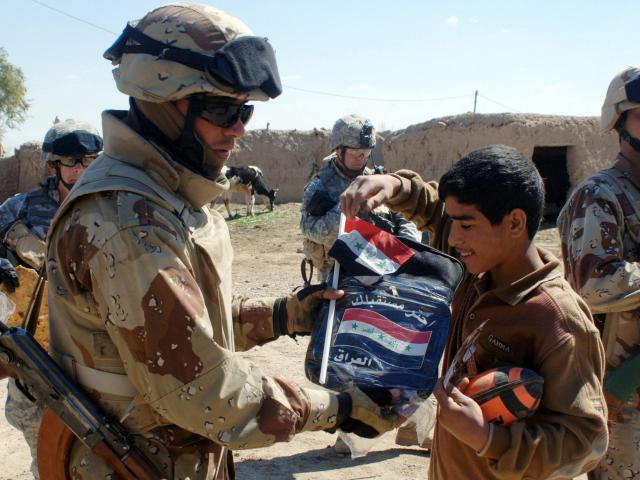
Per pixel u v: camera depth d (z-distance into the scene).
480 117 19.61
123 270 1.76
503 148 1.90
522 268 1.95
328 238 4.63
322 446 4.45
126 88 1.91
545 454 1.79
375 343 2.05
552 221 18.97
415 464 4.14
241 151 24.72
